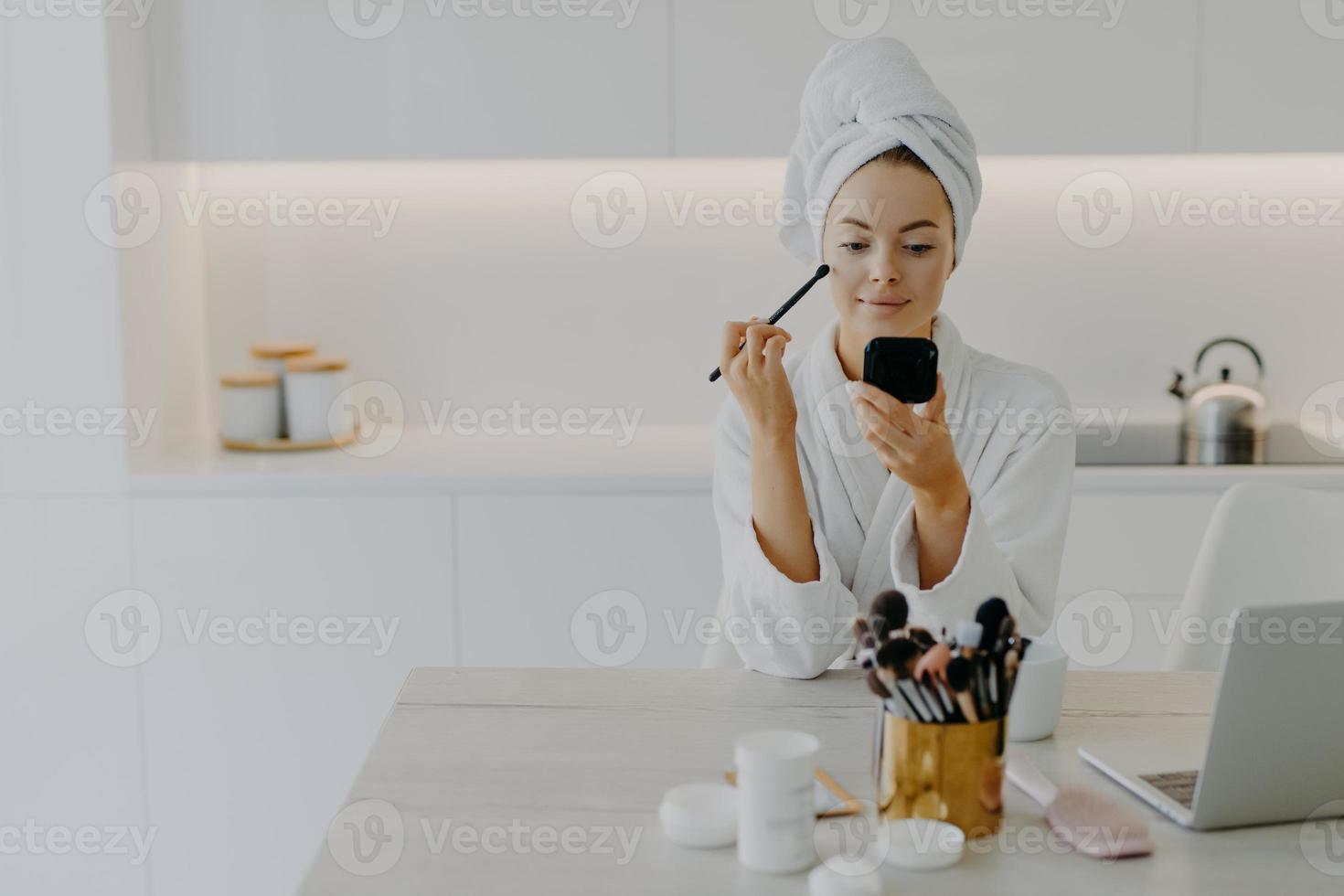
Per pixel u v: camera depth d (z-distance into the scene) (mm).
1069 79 2479
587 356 2854
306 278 2822
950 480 1305
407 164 2793
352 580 2383
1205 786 988
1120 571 2359
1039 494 1567
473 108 2496
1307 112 2475
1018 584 1513
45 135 2312
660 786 1091
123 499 2367
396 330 2844
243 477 2357
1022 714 1175
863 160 1480
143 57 2465
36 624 2393
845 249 1496
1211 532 1669
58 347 2340
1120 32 2465
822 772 1109
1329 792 1017
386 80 2490
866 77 1489
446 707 1273
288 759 2418
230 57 2482
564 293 2834
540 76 2488
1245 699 959
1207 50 2463
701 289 2830
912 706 991
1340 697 971
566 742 1185
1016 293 2805
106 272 2334
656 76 2484
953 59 2479
